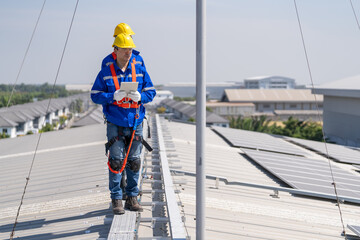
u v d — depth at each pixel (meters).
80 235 4.39
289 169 10.16
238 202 6.80
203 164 3.09
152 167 7.92
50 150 13.98
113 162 4.22
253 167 10.90
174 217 3.98
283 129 48.22
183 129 18.89
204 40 2.96
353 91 34.09
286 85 195.50
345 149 18.25
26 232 4.84
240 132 21.23
